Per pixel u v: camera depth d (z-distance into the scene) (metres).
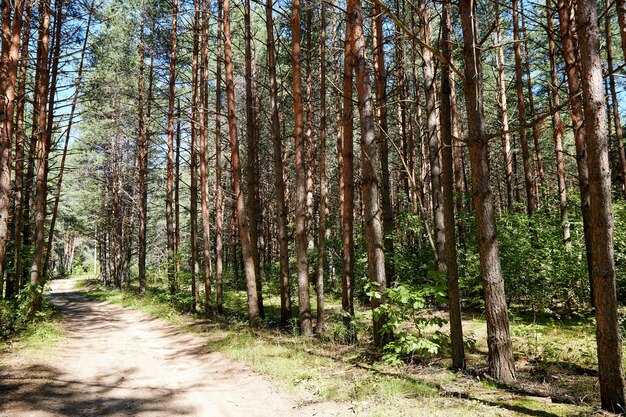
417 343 5.95
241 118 23.08
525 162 14.62
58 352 8.80
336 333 9.47
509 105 21.53
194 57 17.44
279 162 11.73
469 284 11.82
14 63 9.71
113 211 32.75
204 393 6.35
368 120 7.52
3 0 9.73
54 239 41.44
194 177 17.44
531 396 4.88
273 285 20.17
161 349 10.15
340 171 17.36
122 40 21.53
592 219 4.24
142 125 25.02
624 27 7.05
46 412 5.26
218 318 13.94
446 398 4.93
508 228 11.27
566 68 8.10
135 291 26.02
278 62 17.88
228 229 32.75
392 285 11.96
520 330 6.96
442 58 5.19
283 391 6.06
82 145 27.91
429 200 19.20
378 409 4.77
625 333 6.55
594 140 4.13
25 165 17.89
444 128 6.29
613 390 4.16
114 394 6.22
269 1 11.69
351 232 9.74
